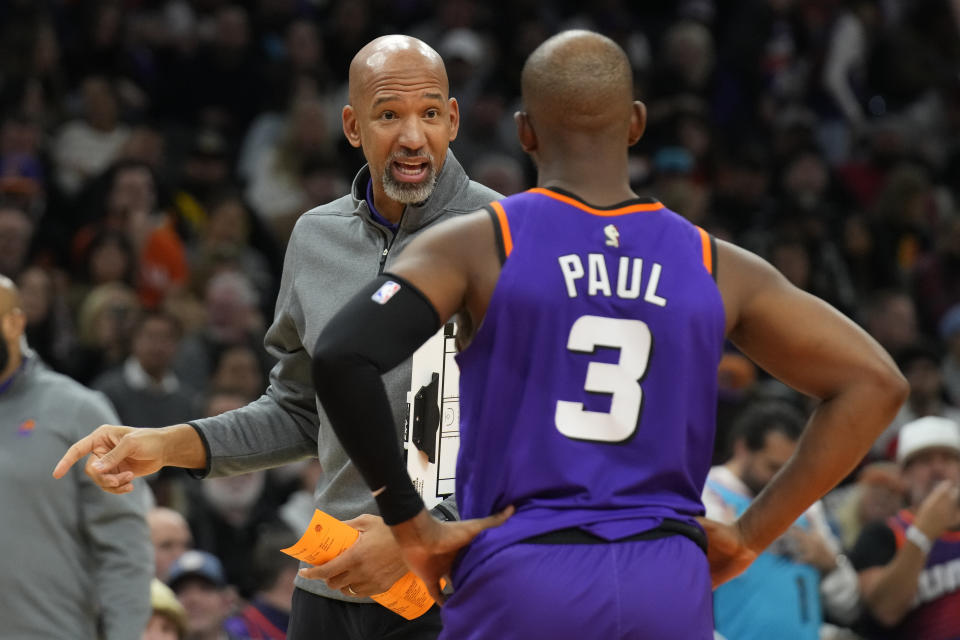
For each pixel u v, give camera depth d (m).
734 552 8.95
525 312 8.23
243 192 34.62
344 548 9.61
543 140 8.74
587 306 8.28
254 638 18.33
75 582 13.95
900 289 34.28
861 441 8.69
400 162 10.61
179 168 35.38
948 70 45.72
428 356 10.58
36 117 33.25
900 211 37.81
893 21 46.97
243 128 37.62
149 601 14.05
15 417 13.87
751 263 8.73
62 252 29.39
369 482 8.10
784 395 24.62
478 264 8.30
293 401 11.34
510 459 8.25
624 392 8.28
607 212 8.52
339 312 8.12
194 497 22.50
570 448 8.22
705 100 42.34
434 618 10.71
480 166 34.06
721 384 23.94
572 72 8.59
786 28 44.41
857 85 44.69
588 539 8.13
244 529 22.59
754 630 16.62
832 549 17.42
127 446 10.23
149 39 37.97
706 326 8.41
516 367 8.29
